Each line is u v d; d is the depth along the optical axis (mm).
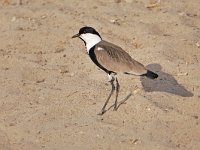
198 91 13000
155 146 11031
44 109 12461
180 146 11102
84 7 17844
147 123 11781
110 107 12445
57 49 15531
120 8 17766
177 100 12586
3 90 13352
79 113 12273
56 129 11680
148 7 17812
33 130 11727
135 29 16234
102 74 14016
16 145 11320
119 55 12102
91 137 11359
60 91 13219
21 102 12820
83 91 13188
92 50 12398
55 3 18234
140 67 12055
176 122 11812
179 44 15367
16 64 14703
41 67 14539
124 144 11117
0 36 16297
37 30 16500
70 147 11117
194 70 14016
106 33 16141
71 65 14594
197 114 12133
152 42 15500
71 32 16266
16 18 17359
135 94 12867
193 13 17484
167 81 13500
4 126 11914
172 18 16922
